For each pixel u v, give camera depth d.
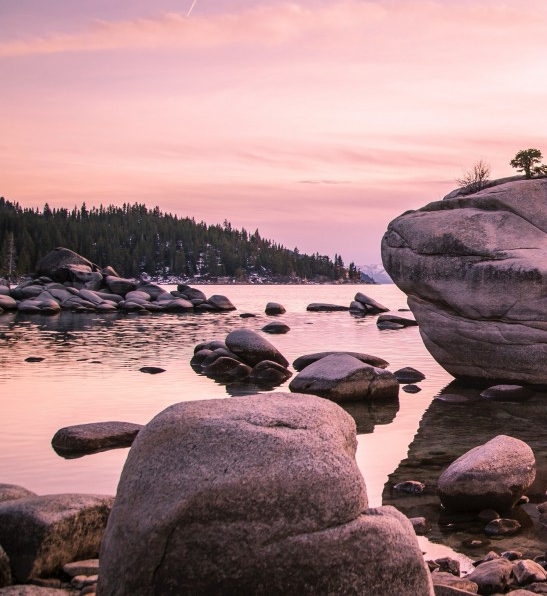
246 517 6.62
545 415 19.84
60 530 8.23
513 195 24.03
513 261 22.75
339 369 22.47
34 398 21.66
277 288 191.00
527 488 12.55
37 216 185.00
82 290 70.38
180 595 6.54
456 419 19.39
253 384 24.66
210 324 50.97
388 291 160.75
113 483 13.39
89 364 29.33
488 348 23.59
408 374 26.08
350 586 6.68
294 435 7.04
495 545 10.93
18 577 7.97
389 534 6.87
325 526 6.75
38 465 14.57
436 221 24.45
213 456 6.82
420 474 14.38
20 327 47.44
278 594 6.57
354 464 7.10
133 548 6.63
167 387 23.83
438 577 9.10
